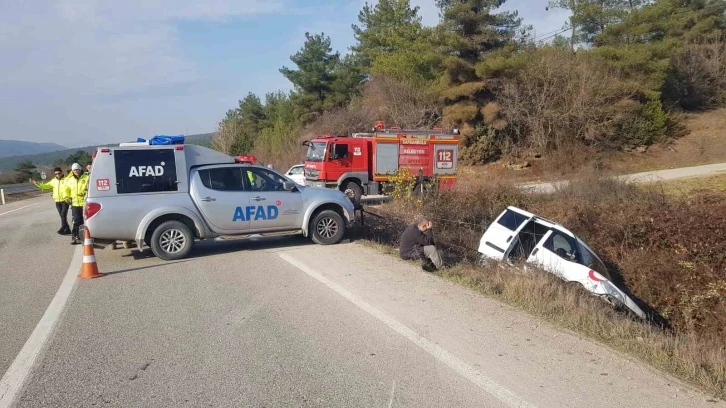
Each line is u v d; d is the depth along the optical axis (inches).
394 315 251.9
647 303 484.1
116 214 378.6
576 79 1419.8
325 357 203.3
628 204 639.1
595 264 429.7
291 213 430.3
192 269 361.7
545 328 233.0
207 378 186.5
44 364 201.6
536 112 1429.6
